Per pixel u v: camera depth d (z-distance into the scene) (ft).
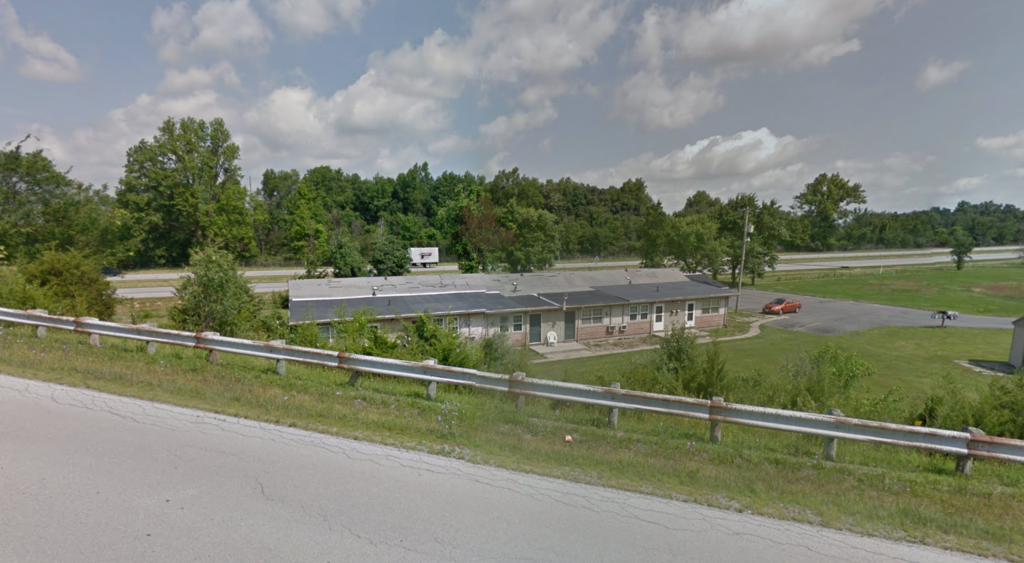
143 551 10.84
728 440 20.83
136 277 146.41
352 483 14.51
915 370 76.07
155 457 15.49
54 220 78.18
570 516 13.34
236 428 18.19
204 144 189.47
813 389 33.19
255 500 13.25
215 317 41.04
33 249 72.79
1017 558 12.46
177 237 187.21
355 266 132.87
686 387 32.37
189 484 13.92
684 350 40.14
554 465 16.62
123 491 13.34
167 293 117.80
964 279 174.70
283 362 25.84
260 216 202.08
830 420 18.56
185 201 180.24
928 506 15.16
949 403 29.76
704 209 284.00
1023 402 27.32
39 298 40.09
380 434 18.43
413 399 23.29
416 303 81.15
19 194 76.28
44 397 20.21
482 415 21.35
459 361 32.73
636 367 38.32
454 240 151.94
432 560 11.02
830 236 283.59
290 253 209.26
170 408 19.77
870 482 16.85
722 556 11.82
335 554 11.07
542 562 11.16
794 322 118.32
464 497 14.06
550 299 97.30
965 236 201.26
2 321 32.55
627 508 13.98
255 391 22.18
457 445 17.90
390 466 15.78
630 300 100.22
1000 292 153.89
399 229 221.25
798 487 15.94
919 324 114.52
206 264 40.88
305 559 10.84
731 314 129.49
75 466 14.61
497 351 39.14
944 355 86.58
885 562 11.97
